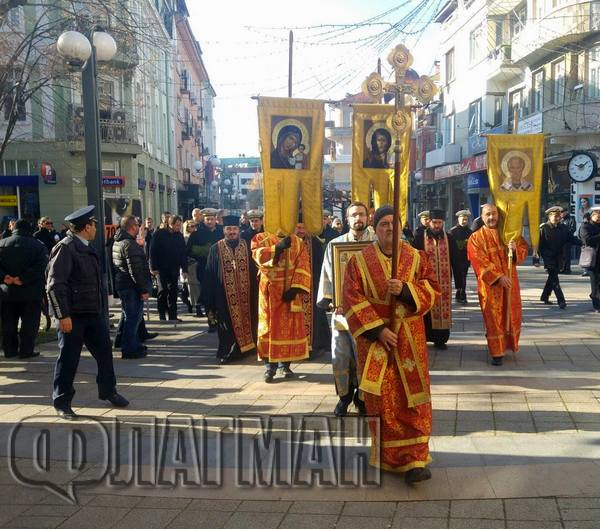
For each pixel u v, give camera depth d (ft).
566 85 73.41
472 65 98.78
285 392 21.47
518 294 25.02
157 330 35.91
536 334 30.25
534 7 78.59
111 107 72.23
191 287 41.19
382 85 15.30
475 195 99.55
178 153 132.05
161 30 72.84
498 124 93.45
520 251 24.66
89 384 23.30
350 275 14.23
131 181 78.89
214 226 38.32
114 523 12.56
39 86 42.24
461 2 103.09
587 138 70.33
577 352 26.05
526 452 15.10
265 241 23.08
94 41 28.32
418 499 12.98
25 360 27.81
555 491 13.00
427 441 13.76
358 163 24.59
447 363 24.97
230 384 22.86
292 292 22.72
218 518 12.64
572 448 15.24
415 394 13.69
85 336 20.04
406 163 24.25
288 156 23.31
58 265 18.63
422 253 14.61
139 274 27.68
